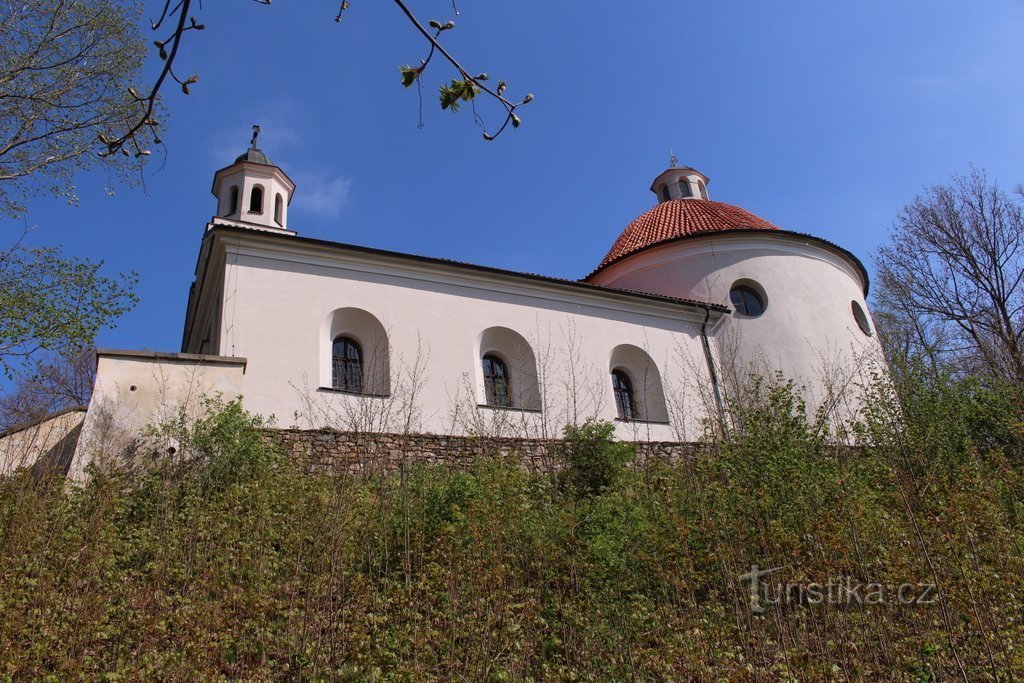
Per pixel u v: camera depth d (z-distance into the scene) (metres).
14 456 12.74
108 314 14.88
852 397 20.03
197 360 13.67
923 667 7.57
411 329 16.92
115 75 16.22
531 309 18.88
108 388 12.71
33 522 9.34
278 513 10.25
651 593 9.05
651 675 7.67
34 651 7.29
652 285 22.89
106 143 4.00
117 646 7.67
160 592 8.52
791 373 20.58
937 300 25.45
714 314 21.25
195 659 7.50
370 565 9.35
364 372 16.39
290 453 13.08
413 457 14.03
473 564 8.95
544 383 17.81
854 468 12.70
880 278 27.00
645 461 15.33
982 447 15.20
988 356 22.45
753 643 7.95
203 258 16.92
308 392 14.96
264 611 8.24
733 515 9.80
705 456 13.07
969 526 8.44
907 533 8.89
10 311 13.99
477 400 16.94
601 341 19.34
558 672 7.70
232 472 11.62
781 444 12.85
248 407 14.19
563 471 13.97
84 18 15.91
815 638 8.06
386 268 17.38
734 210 25.89
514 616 8.31
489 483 11.38
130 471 11.89
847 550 8.89
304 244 16.38
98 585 8.46
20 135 15.81
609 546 9.60
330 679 7.23
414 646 7.78
